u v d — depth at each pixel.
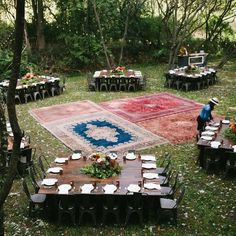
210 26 27.86
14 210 8.58
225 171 10.22
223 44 28.34
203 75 18.94
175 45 23.09
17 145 4.57
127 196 7.74
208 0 25.23
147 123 14.35
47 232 7.70
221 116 14.75
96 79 19.19
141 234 7.56
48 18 25.89
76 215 8.21
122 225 7.86
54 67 23.55
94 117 15.16
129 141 12.59
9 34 23.84
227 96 17.75
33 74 19.14
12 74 4.25
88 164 8.89
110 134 13.25
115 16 25.08
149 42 27.77
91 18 24.62
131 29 26.69
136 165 8.84
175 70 20.02
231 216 8.16
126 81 19.16
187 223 7.92
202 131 11.84
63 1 24.16
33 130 13.84
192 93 18.52
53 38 25.86
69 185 7.83
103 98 17.95
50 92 18.62
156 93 18.69
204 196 9.02
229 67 24.72
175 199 8.83
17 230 7.76
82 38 24.17
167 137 12.90
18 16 4.02
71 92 19.30
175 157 11.30
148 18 27.20
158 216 7.85
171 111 15.75
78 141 12.65
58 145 12.40
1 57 20.84
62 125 14.28
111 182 7.99
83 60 23.81
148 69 24.80
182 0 23.56
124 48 26.98
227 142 10.28
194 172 10.31
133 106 16.53
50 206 8.37
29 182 9.90
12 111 4.38
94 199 8.13
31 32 25.70
